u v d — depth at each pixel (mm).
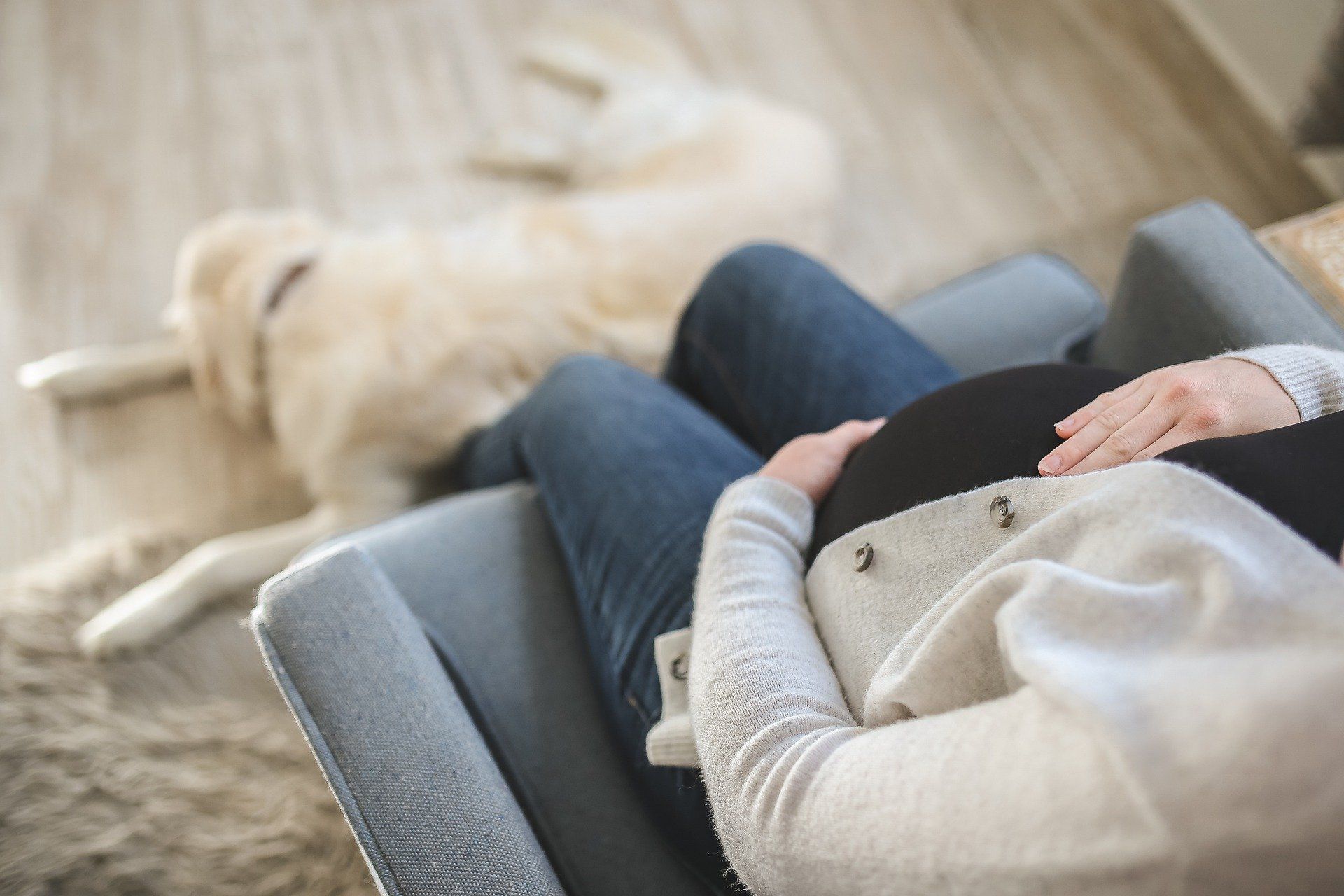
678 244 1535
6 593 1298
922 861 382
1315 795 298
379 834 593
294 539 1349
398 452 1386
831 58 2010
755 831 484
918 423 641
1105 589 387
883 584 570
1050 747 351
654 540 786
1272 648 340
